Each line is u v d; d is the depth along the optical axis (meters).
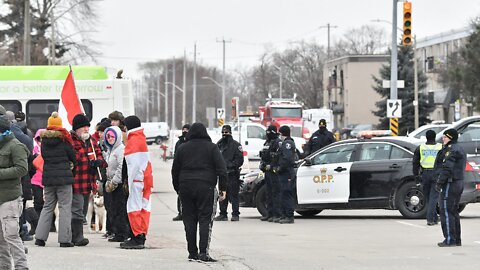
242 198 26.72
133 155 18.02
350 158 26.02
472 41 72.12
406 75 89.44
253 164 58.22
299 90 152.00
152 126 120.38
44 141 18.00
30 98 35.09
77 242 18.70
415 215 25.38
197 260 16.50
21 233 19.30
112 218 19.84
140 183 18.09
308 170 26.34
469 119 31.12
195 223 16.59
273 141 25.47
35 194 20.77
